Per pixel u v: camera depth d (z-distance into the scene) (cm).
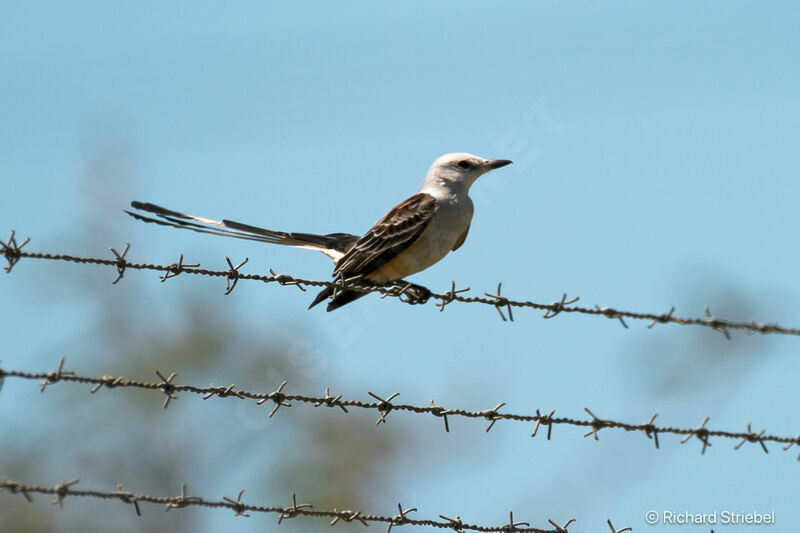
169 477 1983
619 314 1093
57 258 914
